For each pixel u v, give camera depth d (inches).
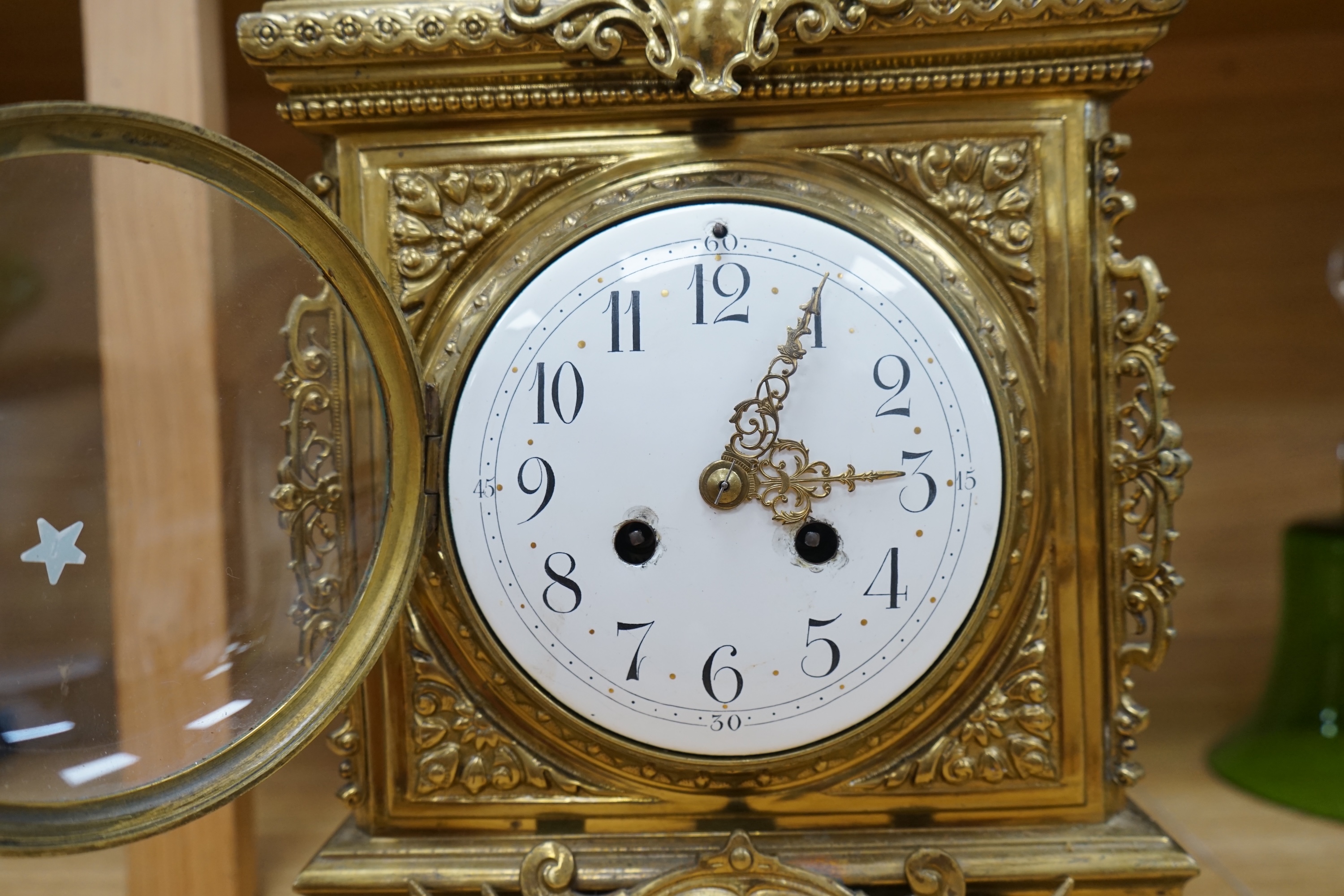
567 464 14.3
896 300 14.3
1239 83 18.2
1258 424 18.4
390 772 14.7
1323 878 15.4
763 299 14.3
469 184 14.7
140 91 15.3
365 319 14.1
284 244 14.2
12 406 13.8
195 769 13.8
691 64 14.3
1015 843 14.5
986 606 14.3
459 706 14.7
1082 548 14.6
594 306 14.3
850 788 14.6
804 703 14.3
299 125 14.6
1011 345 14.6
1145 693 18.6
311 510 14.4
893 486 14.2
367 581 14.2
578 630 14.3
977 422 14.3
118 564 14.8
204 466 14.8
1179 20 17.6
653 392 14.3
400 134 14.7
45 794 13.5
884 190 14.7
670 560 14.2
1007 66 14.4
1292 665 16.9
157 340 14.8
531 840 14.7
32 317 13.9
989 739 14.6
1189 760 17.4
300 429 14.4
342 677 14.0
